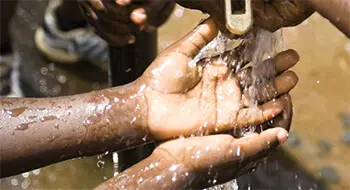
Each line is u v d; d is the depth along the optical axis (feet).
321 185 13.67
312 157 14.19
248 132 9.39
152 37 11.84
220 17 9.00
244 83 9.46
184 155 9.07
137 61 11.76
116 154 11.18
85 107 9.62
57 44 17.17
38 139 9.56
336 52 16.05
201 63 9.49
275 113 9.32
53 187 14.17
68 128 9.56
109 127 9.51
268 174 13.84
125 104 9.48
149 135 9.45
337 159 14.15
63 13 17.15
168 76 9.35
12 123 9.59
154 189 9.00
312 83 15.52
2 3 16.31
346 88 15.40
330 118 14.89
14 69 16.87
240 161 9.03
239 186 13.46
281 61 9.39
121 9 10.91
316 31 16.25
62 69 17.13
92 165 14.39
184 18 14.60
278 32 9.52
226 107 9.35
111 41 11.49
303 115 14.94
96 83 16.69
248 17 8.47
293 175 13.84
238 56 9.46
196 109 9.34
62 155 9.68
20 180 14.38
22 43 17.74
